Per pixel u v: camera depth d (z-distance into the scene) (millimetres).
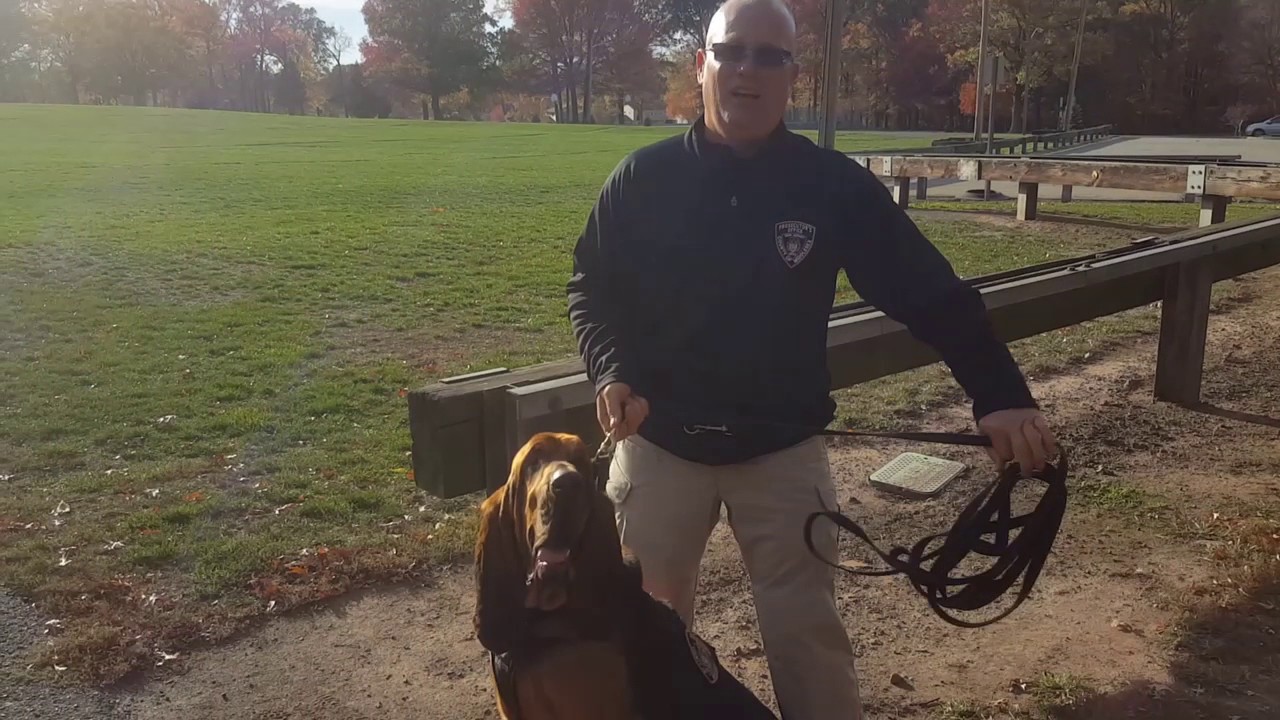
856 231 2715
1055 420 6789
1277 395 7402
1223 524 5078
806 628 2889
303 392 7406
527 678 2328
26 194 19844
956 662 3928
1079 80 75812
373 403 7219
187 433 6484
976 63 64250
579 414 3924
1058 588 4508
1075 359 8344
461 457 3725
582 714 2307
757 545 2891
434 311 10297
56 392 7312
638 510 2916
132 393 7270
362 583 4508
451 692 3738
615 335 2846
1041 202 20109
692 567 2998
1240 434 6559
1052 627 4172
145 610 4215
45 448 6141
